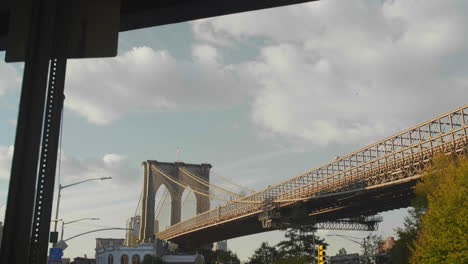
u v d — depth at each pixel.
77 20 12.11
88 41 12.45
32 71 10.16
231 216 129.50
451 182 40.91
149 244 150.50
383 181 93.19
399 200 99.62
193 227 145.88
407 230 59.62
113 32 12.26
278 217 113.00
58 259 40.31
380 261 109.50
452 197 39.34
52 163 10.44
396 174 91.44
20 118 9.79
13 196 9.34
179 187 194.25
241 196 135.75
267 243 152.62
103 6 11.84
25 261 9.14
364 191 97.06
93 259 170.38
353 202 105.62
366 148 102.12
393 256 61.28
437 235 39.88
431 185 48.84
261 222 125.38
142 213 187.75
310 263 122.31
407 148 90.19
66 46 11.23
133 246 151.12
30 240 9.77
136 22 14.77
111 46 12.49
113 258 145.38
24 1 11.01
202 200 187.62
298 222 112.81
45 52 10.35
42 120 9.98
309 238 130.12
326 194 104.88
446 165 49.06
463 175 40.47
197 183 191.25
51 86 10.84
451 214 39.03
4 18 15.43
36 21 10.51
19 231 9.22
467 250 37.38
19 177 9.48
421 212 49.28
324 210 114.00
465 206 38.44
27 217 9.31
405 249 58.03
